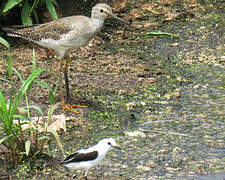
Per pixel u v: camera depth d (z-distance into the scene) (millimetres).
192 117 12102
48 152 10406
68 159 9070
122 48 16641
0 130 11375
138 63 15469
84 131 11406
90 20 12430
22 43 16156
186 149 10570
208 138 11055
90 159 9047
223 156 10250
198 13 19359
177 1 20250
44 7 17438
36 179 9312
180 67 15195
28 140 9820
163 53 16266
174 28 18172
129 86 13945
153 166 9859
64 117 11734
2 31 16719
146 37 17531
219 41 17078
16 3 15383
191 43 17000
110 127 11633
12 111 9570
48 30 12461
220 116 12125
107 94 13477
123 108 12648
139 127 11633
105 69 15031
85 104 12852
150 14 19141
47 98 13078
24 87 9812
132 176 9445
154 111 12469
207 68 15086
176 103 12883
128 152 10469
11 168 9695
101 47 16688
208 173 9531
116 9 19094
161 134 11289
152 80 14258
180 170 9680
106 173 9602
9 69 9992
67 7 18094
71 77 14430
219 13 19375
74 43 12352
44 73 14562
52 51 15844
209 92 13469
